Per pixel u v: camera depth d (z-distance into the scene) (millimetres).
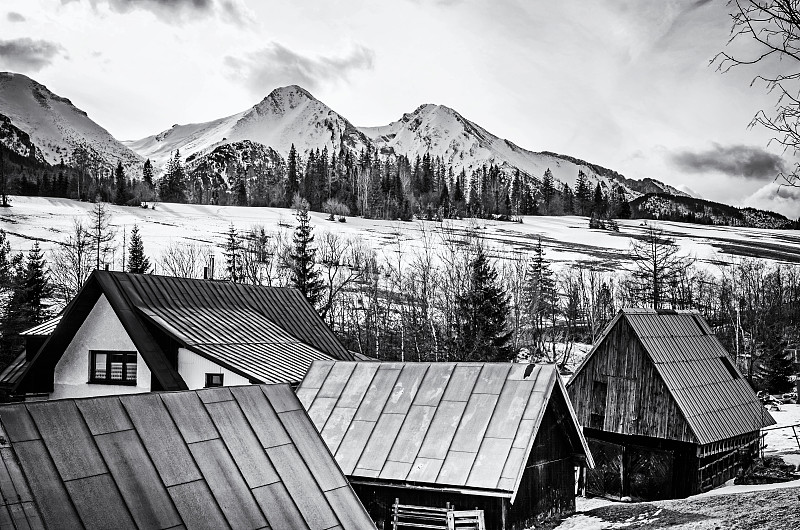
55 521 7816
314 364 22750
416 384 20453
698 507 22141
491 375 19734
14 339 55938
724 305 90188
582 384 34312
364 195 194250
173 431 9734
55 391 27844
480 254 62156
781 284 99312
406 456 18500
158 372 25625
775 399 61750
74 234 108000
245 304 32094
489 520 17531
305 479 10680
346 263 94438
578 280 93375
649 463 31422
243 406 10961
